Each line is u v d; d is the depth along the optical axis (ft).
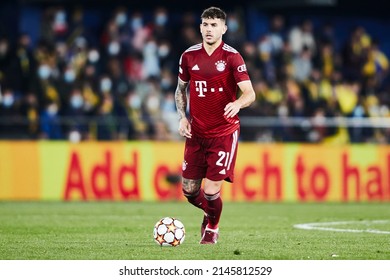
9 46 251.60
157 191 215.92
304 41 281.74
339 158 223.30
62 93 240.32
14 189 212.64
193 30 267.39
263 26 301.02
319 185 222.07
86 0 280.10
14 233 128.57
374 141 239.71
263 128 234.38
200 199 116.26
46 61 245.45
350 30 313.73
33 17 276.41
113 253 104.78
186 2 295.48
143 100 248.73
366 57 285.43
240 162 218.38
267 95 251.80
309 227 141.69
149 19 293.64
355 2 309.42
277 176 220.02
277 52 274.36
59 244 113.91
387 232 133.39
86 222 148.56
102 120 232.32
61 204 196.44
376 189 224.74
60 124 230.07
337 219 160.45
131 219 155.43
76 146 214.28
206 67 109.81
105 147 214.48
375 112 272.10
